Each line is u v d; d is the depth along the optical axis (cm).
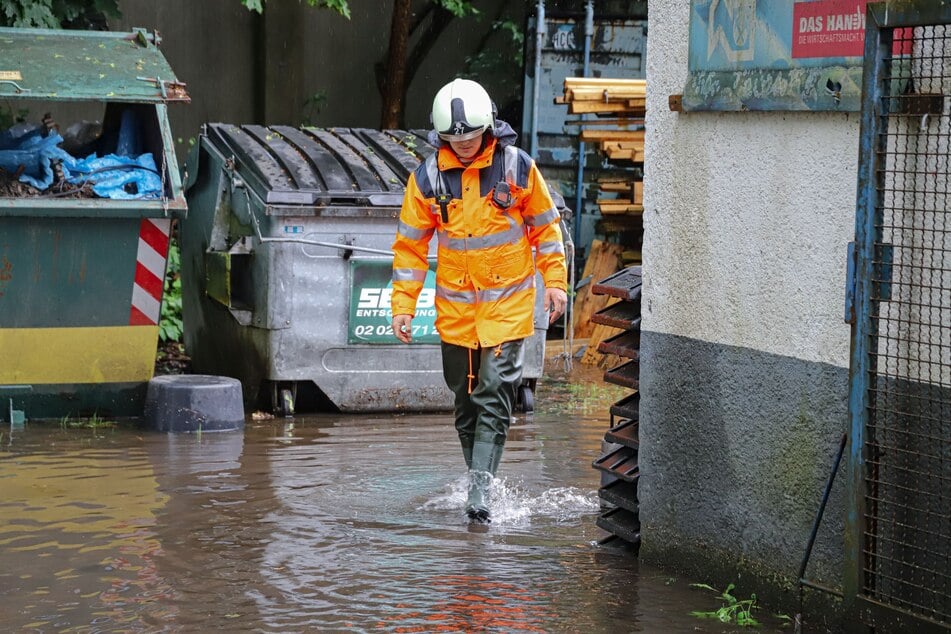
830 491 826
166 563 975
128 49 1605
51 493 1189
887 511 781
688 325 948
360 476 1288
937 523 751
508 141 1140
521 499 1207
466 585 930
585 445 1465
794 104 830
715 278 920
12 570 953
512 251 1143
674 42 949
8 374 1510
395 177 1672
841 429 820
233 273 1706
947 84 738
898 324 769
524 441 1481
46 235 1480
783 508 866
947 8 715
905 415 768
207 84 2588
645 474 997
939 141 745
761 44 861
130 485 1227
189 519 1105
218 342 1772
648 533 995
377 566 973
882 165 766
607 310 1073
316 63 2672
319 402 1688
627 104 2111
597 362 2039
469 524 1109
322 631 829
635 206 2203
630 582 943
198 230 1811
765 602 884
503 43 2692
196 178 1809
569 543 1053
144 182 1545
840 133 814
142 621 845
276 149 1691
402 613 866
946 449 745
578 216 2338
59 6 1959
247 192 1641
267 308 1591
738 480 905
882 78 760
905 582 760
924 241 756
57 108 2327
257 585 923
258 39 2609
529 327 1162
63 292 1504
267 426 1554
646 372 992
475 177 1129
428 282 1633
